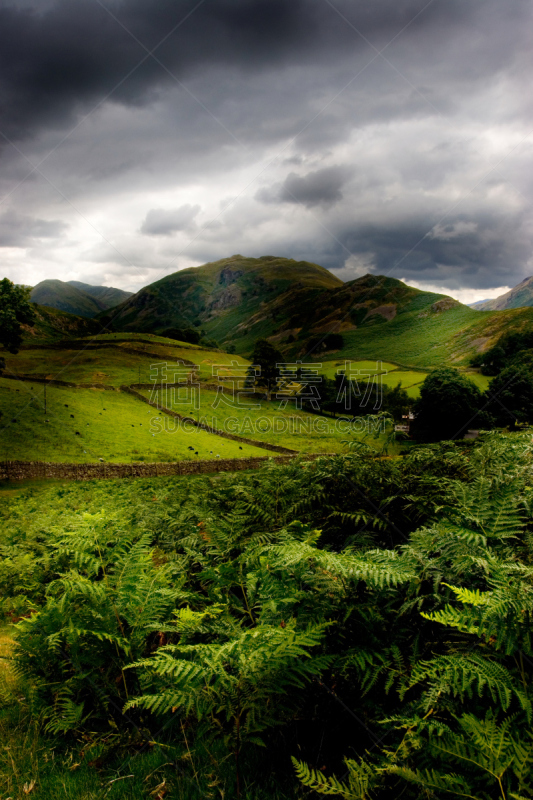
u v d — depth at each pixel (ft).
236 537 12.34
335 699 7.60
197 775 7.07
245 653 6.92
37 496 85.61
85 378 344.69
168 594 9.98
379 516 12.07
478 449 13.94
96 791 6.96
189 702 7.07
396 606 8.21
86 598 9.69
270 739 7.50
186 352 463.01
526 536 9.08
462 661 6.26
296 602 8.43
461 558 7.72
